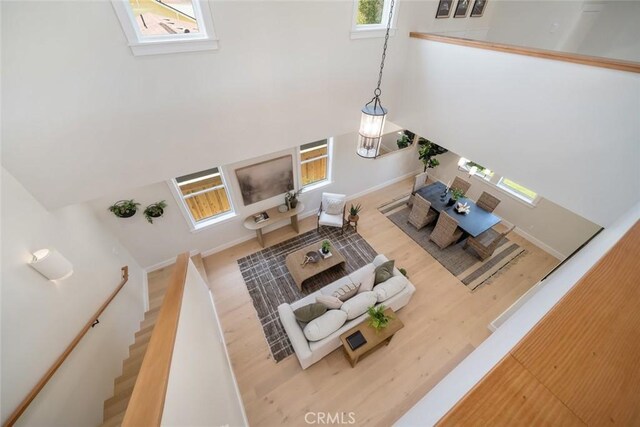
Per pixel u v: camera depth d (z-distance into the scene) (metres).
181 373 1.55
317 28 3.04
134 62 2.36
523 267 4.68
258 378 3.27
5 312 1.79
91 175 2.66
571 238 4.59
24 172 2.34
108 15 2.11
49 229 2.50
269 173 4.59
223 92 2.90
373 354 3.49
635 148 2.15
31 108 2.16
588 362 0.52
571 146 2.54
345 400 3.10
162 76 2.53
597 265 0.75
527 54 2.61
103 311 2.90
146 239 4.14
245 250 5.01
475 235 4.48
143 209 3.84
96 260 3.10
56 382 2.00
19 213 2.22
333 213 5.23
